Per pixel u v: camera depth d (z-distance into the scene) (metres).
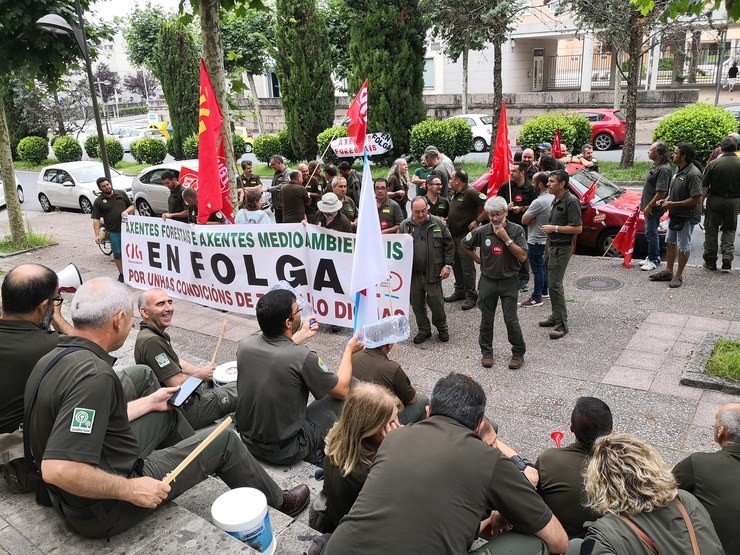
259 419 3.98
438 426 2.46
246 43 27.64
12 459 3.33
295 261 6.23
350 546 2.20
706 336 6.79
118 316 2.82
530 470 3.19
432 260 7.24
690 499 2.54
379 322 4.50
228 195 7.25
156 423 3.54
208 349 7.90
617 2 16.14
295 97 23.05
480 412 2.58
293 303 4.04
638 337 7.16
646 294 8.43
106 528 2.92
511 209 8.84
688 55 33.31
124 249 7.40
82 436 2.52
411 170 20.19
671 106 27.92
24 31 11.46
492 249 6.35
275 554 3.21
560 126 18.16
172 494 3.21
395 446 2.40
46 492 3.24
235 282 6.54
